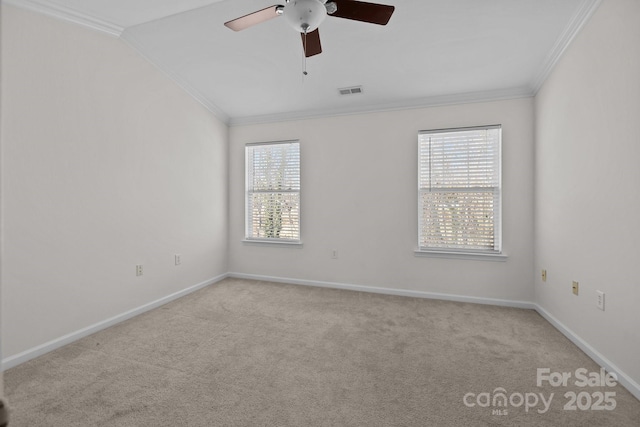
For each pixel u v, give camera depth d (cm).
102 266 277
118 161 291
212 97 392
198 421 162
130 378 200
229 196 452
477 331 271
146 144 320
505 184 336
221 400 179
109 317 283
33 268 227
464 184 353
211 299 356
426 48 283
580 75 234
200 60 322
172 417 165
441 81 328
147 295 322
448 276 357
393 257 378
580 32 232
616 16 191
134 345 245
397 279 377
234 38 288
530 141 328
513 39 264
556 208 275
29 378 200
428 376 203
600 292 212
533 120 326
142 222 317
